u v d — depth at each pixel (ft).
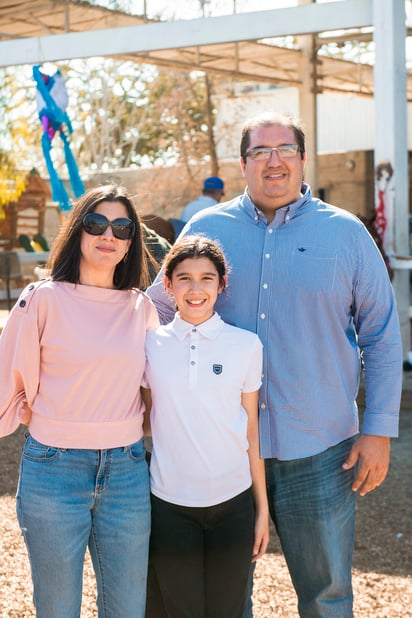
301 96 46.70
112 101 78.18
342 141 72.23
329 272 9.45
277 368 9.56
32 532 8.62
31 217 52.60
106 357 8.71
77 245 9.00
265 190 9.60
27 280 50.47
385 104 26.32
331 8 26.68
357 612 12.13
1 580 13.21
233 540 9.09
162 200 64.85
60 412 8.70
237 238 9.82
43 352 8.79
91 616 12.01
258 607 12.25
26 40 29.99
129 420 8.91
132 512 8.80
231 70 43.83
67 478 8.64
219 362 9.00
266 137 9.53
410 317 27.94
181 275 8.98
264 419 9.63
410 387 25.26
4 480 18.39
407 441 21.34
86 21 31.09
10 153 51.78
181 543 9.04
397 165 26.43
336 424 9.65
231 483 9.09
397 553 14.28
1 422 8.84
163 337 9.15
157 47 28.68
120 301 9.07
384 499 17.01
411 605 12.36
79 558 8.67
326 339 9.52
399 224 26.66
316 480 9.60
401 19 26.40
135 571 8.87
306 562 9.74
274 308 9.57
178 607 9.11
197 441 8.96
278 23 27.30
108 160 76.69
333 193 62.34
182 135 71.05
